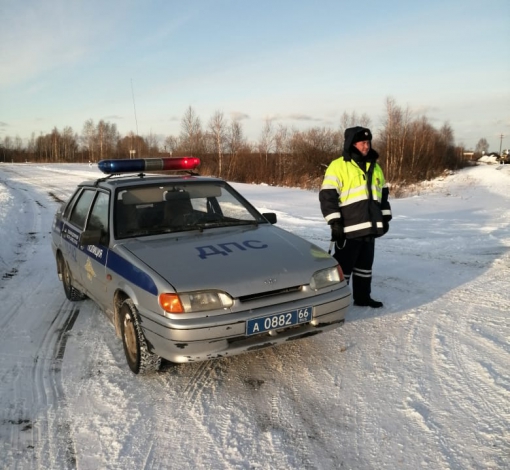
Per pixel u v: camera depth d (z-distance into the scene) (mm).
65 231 5129
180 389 3195
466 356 3533
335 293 3354
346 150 4383
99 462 2436
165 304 2932
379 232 4414
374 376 3281
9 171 46656
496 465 2303
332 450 2480
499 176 34938
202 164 35906
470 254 7023
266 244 3691
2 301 5273
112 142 79312
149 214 4066
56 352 3850
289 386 3193
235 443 2566
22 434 2699
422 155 40875
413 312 4555
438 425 2662
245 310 3000
